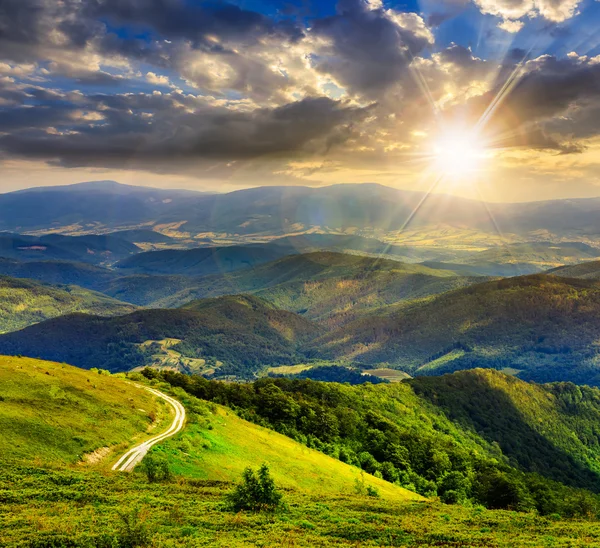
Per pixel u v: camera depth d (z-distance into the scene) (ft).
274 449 273.33
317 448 345.31
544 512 245.86
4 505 116.06
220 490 159.74
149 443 197.26
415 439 421.18
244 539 110.83
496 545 129.29
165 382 357.00
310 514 148.46
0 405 176.35
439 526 150.30
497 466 402.11
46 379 220.64
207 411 287.48
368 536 129.49
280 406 402.52
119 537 101.19
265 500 145.69
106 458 173.88
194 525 119.65
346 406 502.79
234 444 247.50
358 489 230.68
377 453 374.22
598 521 190.08
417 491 319.68
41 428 169.68
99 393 232.32
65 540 97.35
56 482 137.08
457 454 412.16
